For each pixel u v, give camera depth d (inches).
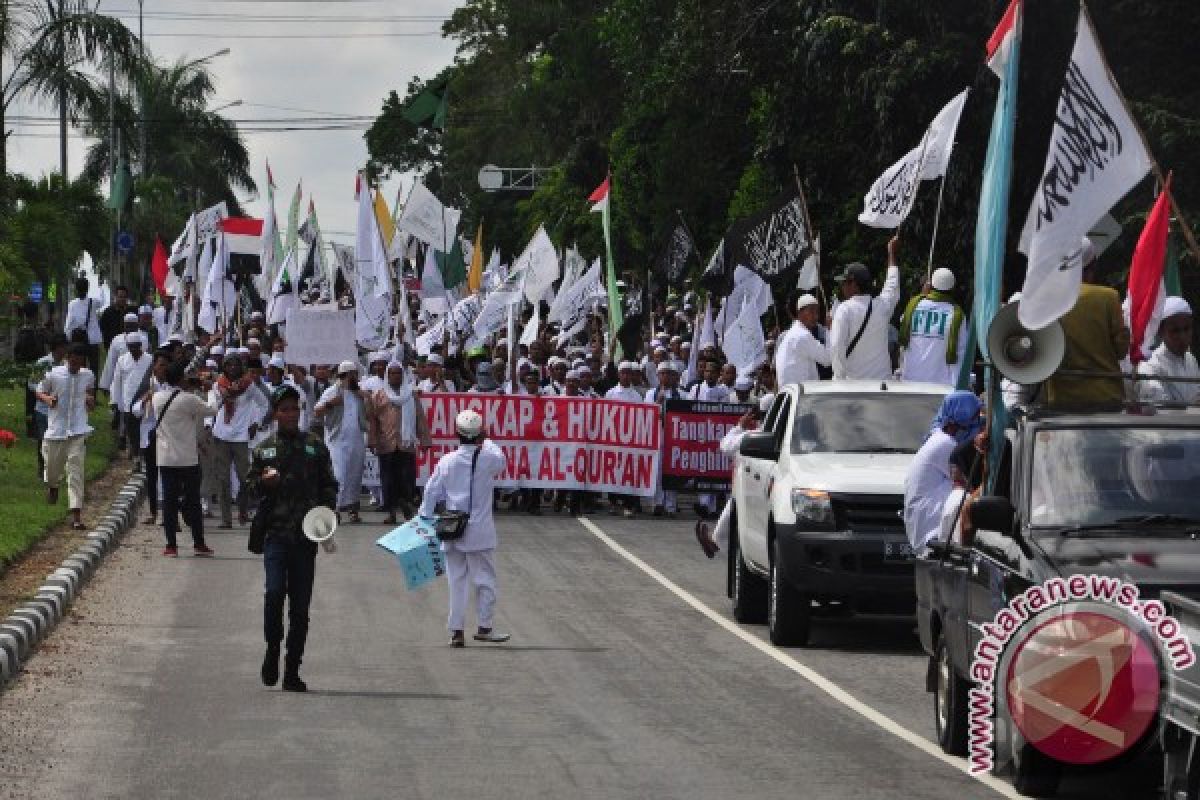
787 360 976.3
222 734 581.0
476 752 553.6
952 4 1444.4
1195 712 392.8
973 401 609.6
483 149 4569.4
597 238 3334.2
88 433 1168.2
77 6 1920.5
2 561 933.8
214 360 1476.4
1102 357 595.5
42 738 571.8
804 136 1695.4
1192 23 1358.3
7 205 1769.2
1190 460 509.4
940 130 933.8
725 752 553.6
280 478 672.4
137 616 846.5
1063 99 577.3
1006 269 1478.8
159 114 4458.7
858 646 786.8
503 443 1382.9
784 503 776.9
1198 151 1304.1
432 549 772.6
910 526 611.2
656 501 1392.7
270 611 666.8
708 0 1830.7
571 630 823.7
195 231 1825.8
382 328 1503.4
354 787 503.5
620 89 3501.5
